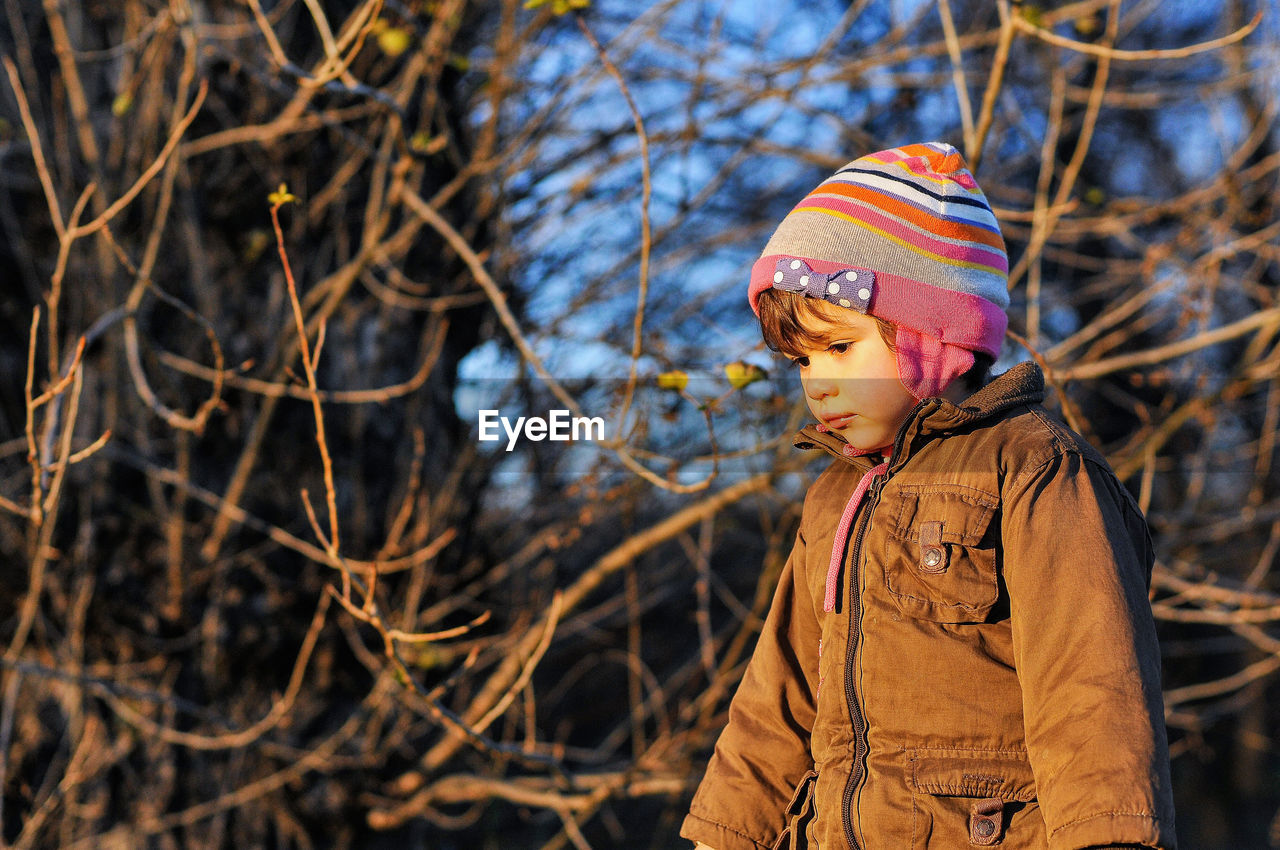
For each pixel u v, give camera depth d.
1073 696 1.13
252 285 3.79
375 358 3.91
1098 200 3.16
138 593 3.64
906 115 4.92
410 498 3.15
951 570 1.30
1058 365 3.81
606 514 4.05
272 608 3.72
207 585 3.66
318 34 3.80
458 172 4.04
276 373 3.50
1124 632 1.14
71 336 3.56
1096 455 1.31
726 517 4.14
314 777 3.74
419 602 3.96
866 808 1.30
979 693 1.27
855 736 1.35
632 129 4.11
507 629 4.46
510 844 5.60
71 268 3.64
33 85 3.67
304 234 3.86
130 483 3.65
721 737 1.64
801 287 1.40
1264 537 5.15
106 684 3.04
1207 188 3.86
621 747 5.80
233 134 3.34
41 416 3.61
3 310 3.69
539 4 2.02
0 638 3.61
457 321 4.13
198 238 3.65
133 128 3.71
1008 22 2.48
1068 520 1.23
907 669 1.30
